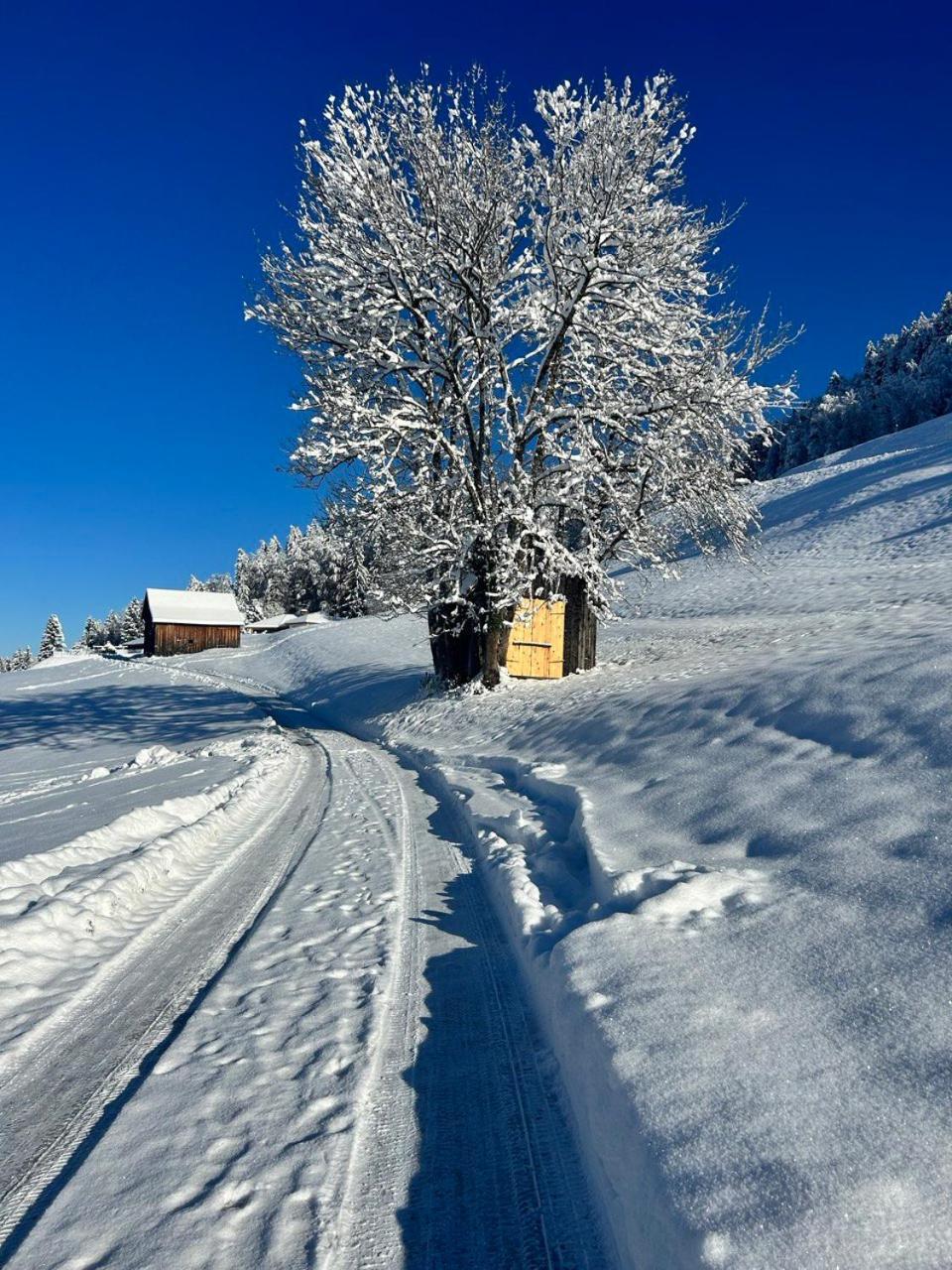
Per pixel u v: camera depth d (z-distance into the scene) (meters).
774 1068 2.43
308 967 4.34
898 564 28.80
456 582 17.25
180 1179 2.56
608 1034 2.81
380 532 17.67
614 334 16.08
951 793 4.12
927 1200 1.79
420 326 16.80
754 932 3.43
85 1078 3.24
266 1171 2.58
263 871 6.62
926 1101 2.12
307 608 96.50
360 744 17.69
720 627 22.77
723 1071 2.46
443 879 6.12
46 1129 2.88
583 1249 2.25
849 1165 1.95
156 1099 3.04
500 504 16.83
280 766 13.51
